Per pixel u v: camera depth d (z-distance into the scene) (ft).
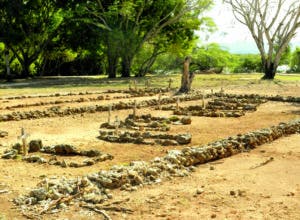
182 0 174.19
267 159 36.83
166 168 31.63
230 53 272.10
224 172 32.76
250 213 24.27
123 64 174.09
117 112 69.10
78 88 110.93
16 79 163.84
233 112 67.15
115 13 160.15
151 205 25.26
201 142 44.52
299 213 24.35
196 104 79.51
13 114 60.13
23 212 23.73
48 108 70.13
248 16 156.46
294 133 49.21
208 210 24.64
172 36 184.24
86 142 44.52
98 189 27.07
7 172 31.81
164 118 59.57
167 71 242.99
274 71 154.71
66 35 179.73
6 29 161.68
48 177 30.32
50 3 171.32
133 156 37.91
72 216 23.45
